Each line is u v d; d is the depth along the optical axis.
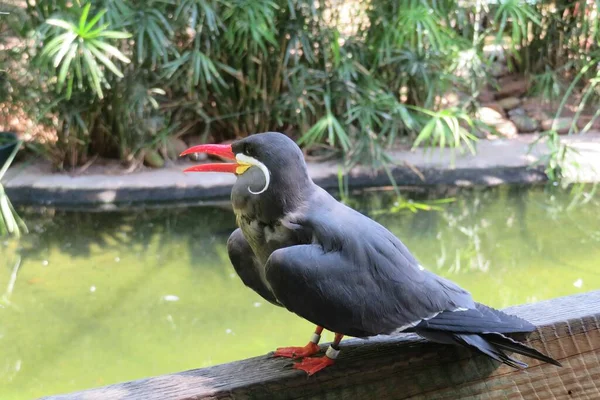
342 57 4.54
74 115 4.18
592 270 3.33
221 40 4.36
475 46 4.86
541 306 1.26
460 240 3.72
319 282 1.06
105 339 2.70
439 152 4.71
